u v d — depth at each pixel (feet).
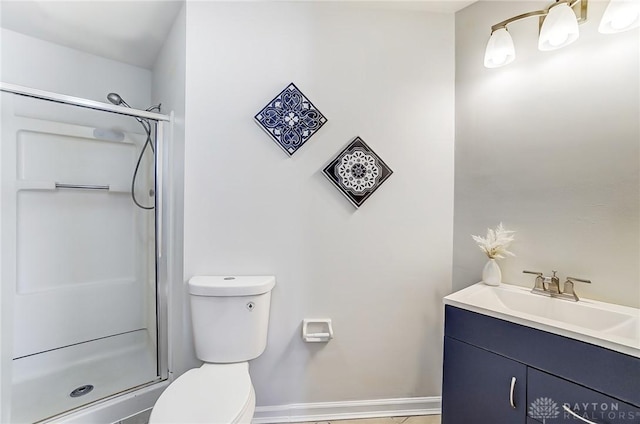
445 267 5.45
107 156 6.27
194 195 4.86
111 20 5.50
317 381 5.18
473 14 5.12
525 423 3.27
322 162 5.14
